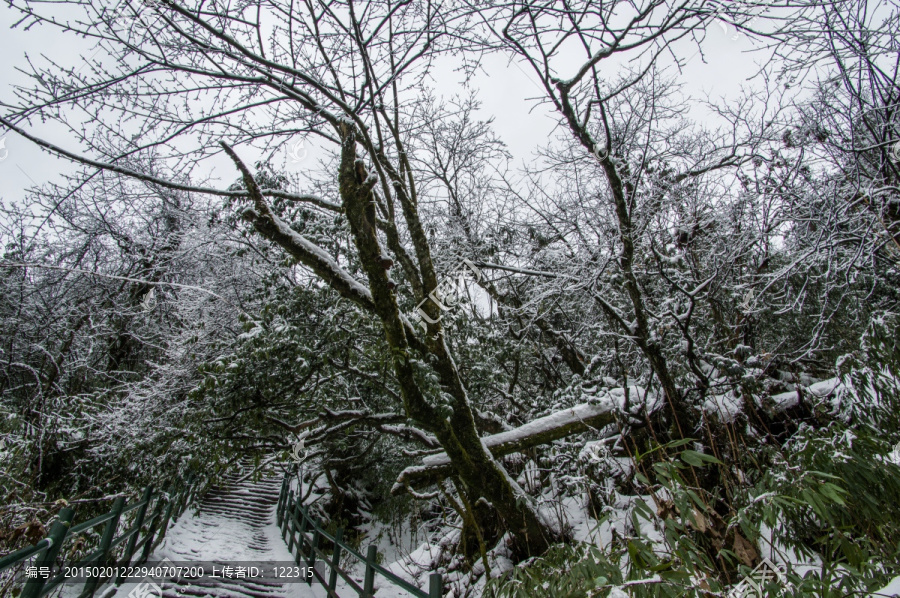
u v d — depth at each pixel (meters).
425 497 6.82
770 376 6.85
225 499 13.65
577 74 5.06
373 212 4.91
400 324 5.23
